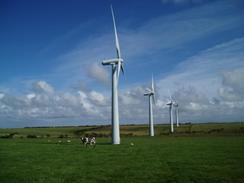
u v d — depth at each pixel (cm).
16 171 2434
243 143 5022
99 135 11138
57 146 5116
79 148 4619
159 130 13512
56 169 2516
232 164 2570
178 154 3459
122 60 6306
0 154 3756
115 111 6038
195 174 2136
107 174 2234
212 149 3997
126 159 3081
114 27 6394
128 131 13612
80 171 2397
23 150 4328
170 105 11506
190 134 9919
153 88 9775
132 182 1947
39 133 12388
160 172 2259
